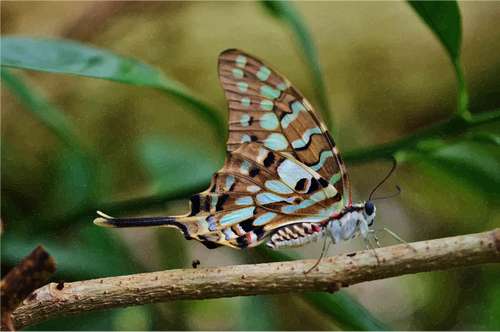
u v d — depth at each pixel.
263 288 0.49
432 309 0.85
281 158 0.52
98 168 0.56
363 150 0.53
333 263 0.49
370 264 0.49
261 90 0.52
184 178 0.56
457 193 0.56
